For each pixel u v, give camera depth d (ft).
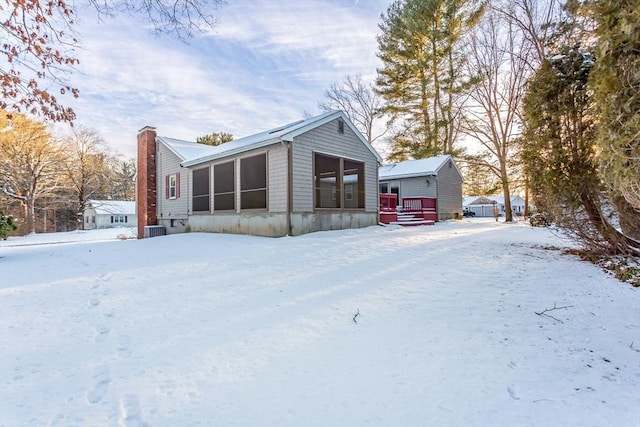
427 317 11.51
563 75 18.76
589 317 11.22
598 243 19.63
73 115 16.70
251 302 13.34
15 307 13.01
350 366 8.57
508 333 10.18
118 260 22.72
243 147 35.09
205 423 6.48
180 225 46.44
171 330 10.88
